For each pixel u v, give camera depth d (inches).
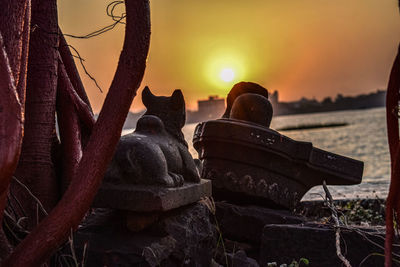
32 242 113.3
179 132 181.5
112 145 119.3
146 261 144.6
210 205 179.3
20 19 117.3
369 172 762.2
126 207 150.0
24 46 120.3
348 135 2298.2
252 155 239.0
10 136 101.3
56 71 177.6
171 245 154.5
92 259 147.8
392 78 115.4
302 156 244.8
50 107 174.4
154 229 156.3
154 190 150.7
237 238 222.4
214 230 182.1
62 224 114.8
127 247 147.9
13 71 115.5
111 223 160.2
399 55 113.1
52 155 176.7
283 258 181.5
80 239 152.6
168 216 161.5
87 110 186.4
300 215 240.5
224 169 240.2
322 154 251.1
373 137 1974.7
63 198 116.2
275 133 239.9
